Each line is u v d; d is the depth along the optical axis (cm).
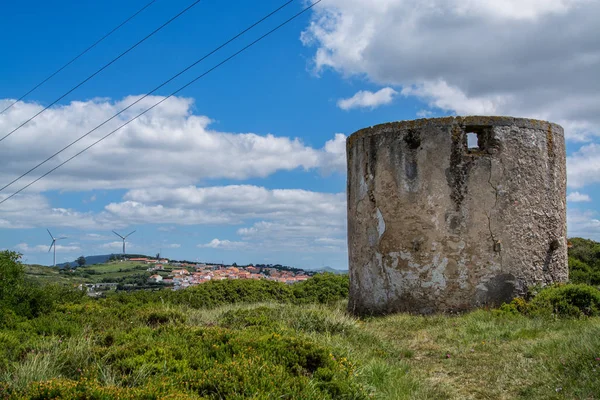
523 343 974
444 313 1348
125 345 819
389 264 1440
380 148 1488
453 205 1377
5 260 1352
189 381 645
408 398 732
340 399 670
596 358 754
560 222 1477
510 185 1388
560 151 1505
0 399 583
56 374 715
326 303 1955
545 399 691
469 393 764
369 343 1069
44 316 1222
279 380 655
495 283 1351
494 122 1403
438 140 1405
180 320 1193
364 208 1536
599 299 1241
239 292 2103
